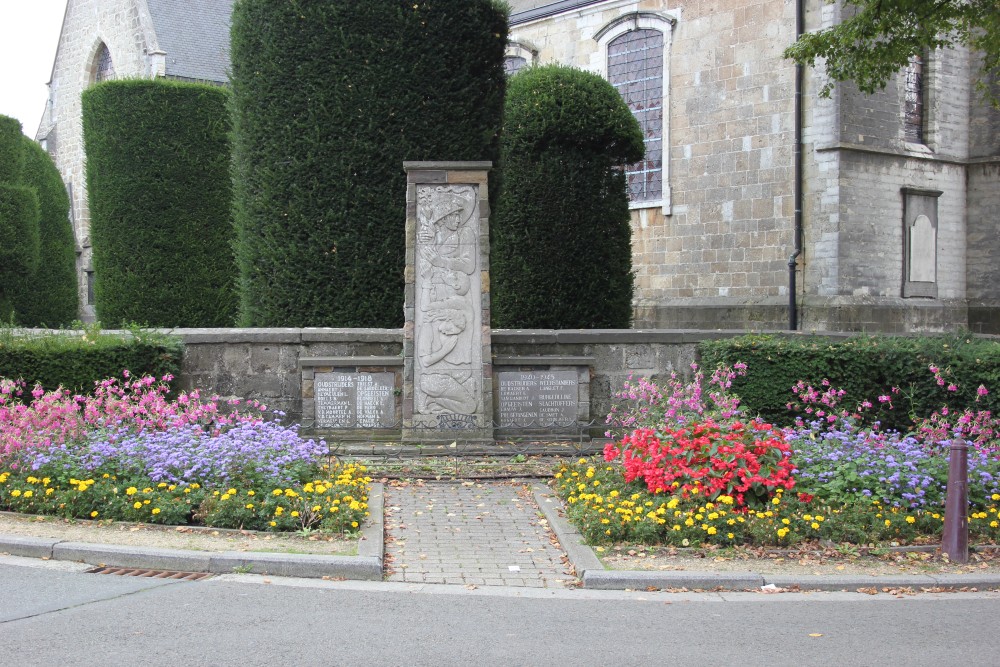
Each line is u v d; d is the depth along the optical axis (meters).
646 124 24.45
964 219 22.98
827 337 12.64
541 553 7.73
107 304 18.36
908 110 22.03
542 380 11.88
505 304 16.25
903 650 5.61
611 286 16.30
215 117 18.66
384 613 6.18
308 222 12.44
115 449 8.77
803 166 21.17
